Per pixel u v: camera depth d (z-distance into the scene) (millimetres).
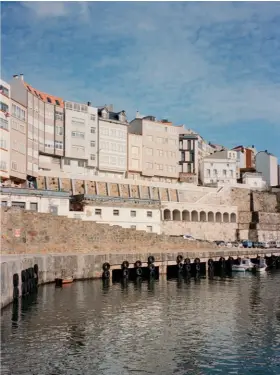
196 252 73438
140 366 25719
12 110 79062
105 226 67438
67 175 93375
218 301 44875
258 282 61250
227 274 72562
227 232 107250
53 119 100188
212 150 168875
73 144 103938
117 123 113500
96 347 28734
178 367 25641
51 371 24656
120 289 52188
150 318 36750
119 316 37250
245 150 179625
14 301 41750
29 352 27422
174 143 125375
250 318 36969
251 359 26906
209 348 28859
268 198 124500
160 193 106562
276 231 115375
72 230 63969
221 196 115375
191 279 64562
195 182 127938
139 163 117875
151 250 73375
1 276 37250
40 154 97625
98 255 60625
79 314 37500
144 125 119750
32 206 70062
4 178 76000
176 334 31969
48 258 54406
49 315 36719
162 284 58000
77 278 58062
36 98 92125
